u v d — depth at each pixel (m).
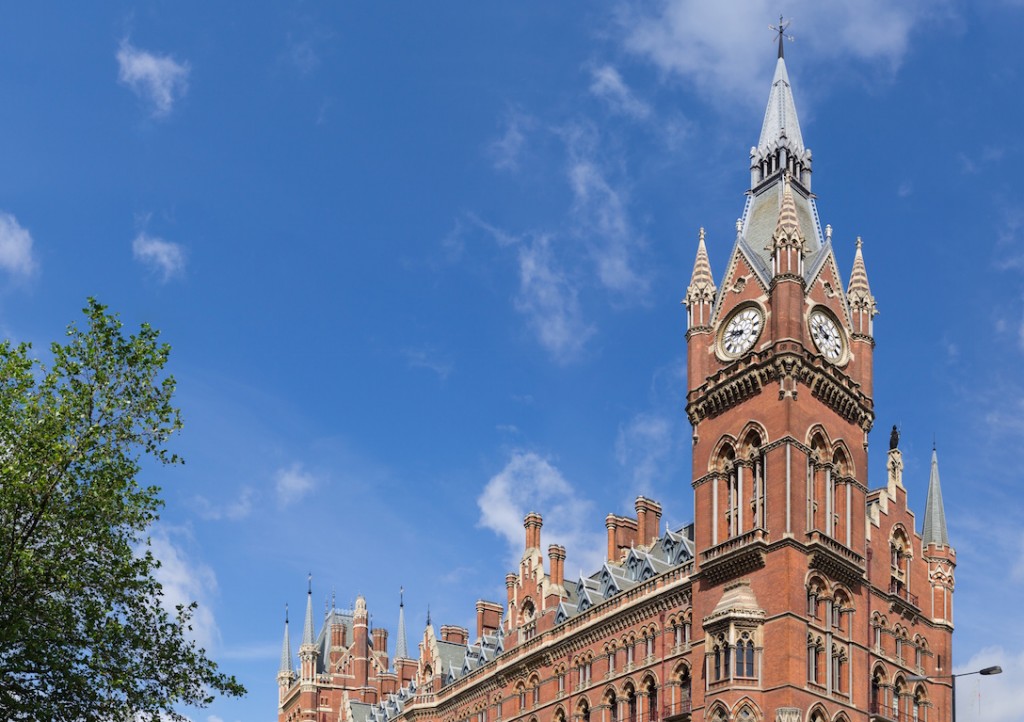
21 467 49.78
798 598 76.81
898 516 89.50
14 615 48.97
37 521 50.84
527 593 109.50
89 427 52.19
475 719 114.69
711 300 90.75
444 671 127.88
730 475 83.94
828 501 81.50
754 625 77.19
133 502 53.38
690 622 84.69
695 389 88.31
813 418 82.31
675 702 83.88
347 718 156.75
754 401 83.25
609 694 92.06
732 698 75.69
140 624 52.56
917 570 90.00
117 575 51.84
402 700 137.62
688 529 97.94
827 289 87.56
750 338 85.44
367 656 169.12
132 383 53.97
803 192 94.44
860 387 86.69
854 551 81.81
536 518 112.12
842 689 78.75
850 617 80.62
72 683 49.84
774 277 84.69
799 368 81.50
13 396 52.12
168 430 54.34
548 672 102.00
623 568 100.69
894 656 84.50
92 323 54.06
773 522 78.75
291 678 180.62
